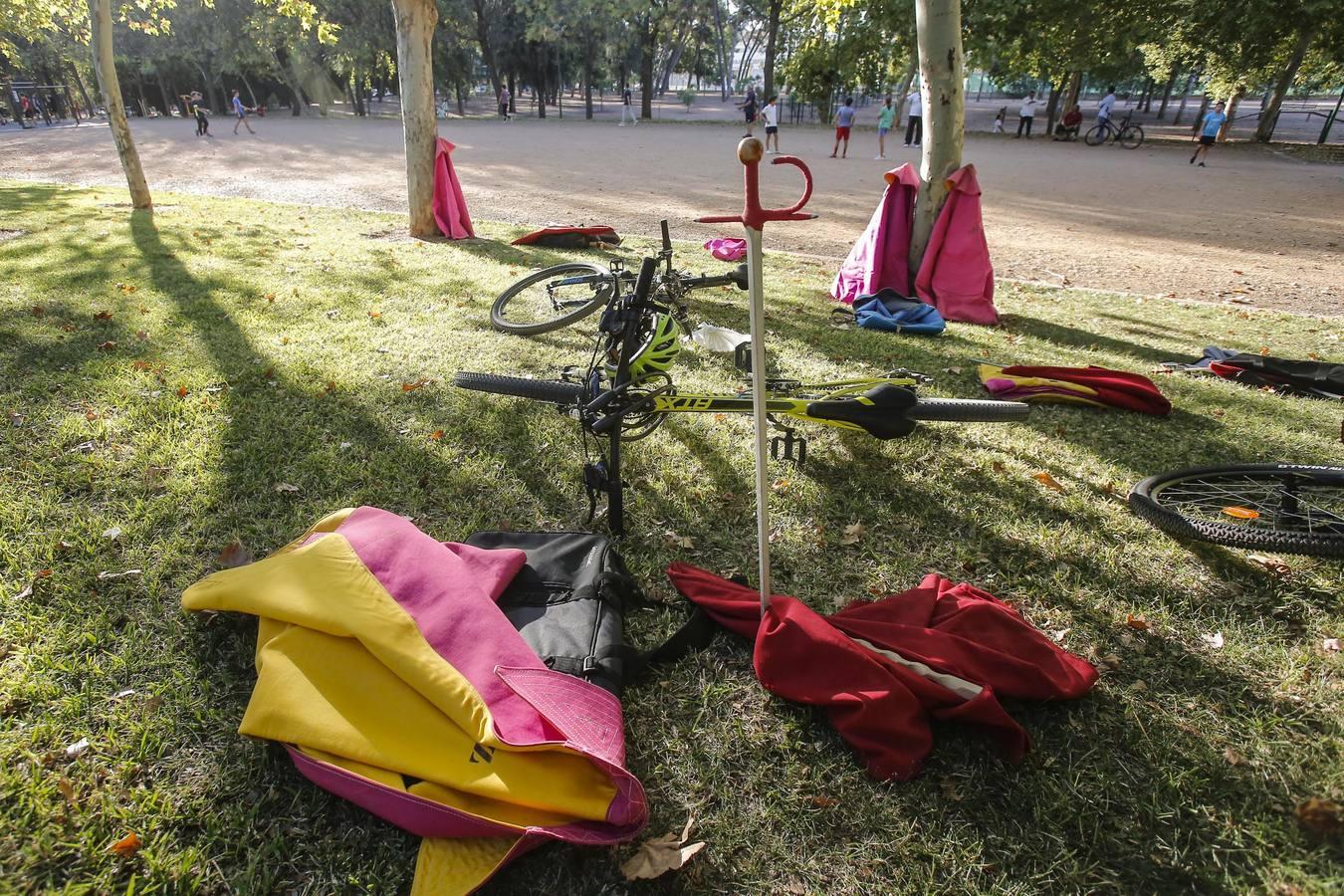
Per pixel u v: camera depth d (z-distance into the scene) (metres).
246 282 6.68
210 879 1.83
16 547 2.95
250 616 2.59
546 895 1.82
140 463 3.59
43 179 14.87
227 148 21.91
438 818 1.82
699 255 9.05
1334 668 2.57
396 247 8.58
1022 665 2.33
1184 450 4.21
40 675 2.36
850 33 30.11
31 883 1.79
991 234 11.51
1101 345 6.21
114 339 5.13
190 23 38.47
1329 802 2.04
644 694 2.41
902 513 3.50
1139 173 19.27
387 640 2.11
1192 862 1.92
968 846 1.95
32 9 16.98
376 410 4.27
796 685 2.33
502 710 2.03
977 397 4.95
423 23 8.59
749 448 4.05
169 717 2.24
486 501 3.45
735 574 2.97
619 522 3.17
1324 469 3.31
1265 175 19.19
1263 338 6.50
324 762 1.94
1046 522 3.45
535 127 32.97
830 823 2.02
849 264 7.32
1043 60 29.34
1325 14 23.95
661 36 41.38
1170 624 2.79
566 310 5.53
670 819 2.02
